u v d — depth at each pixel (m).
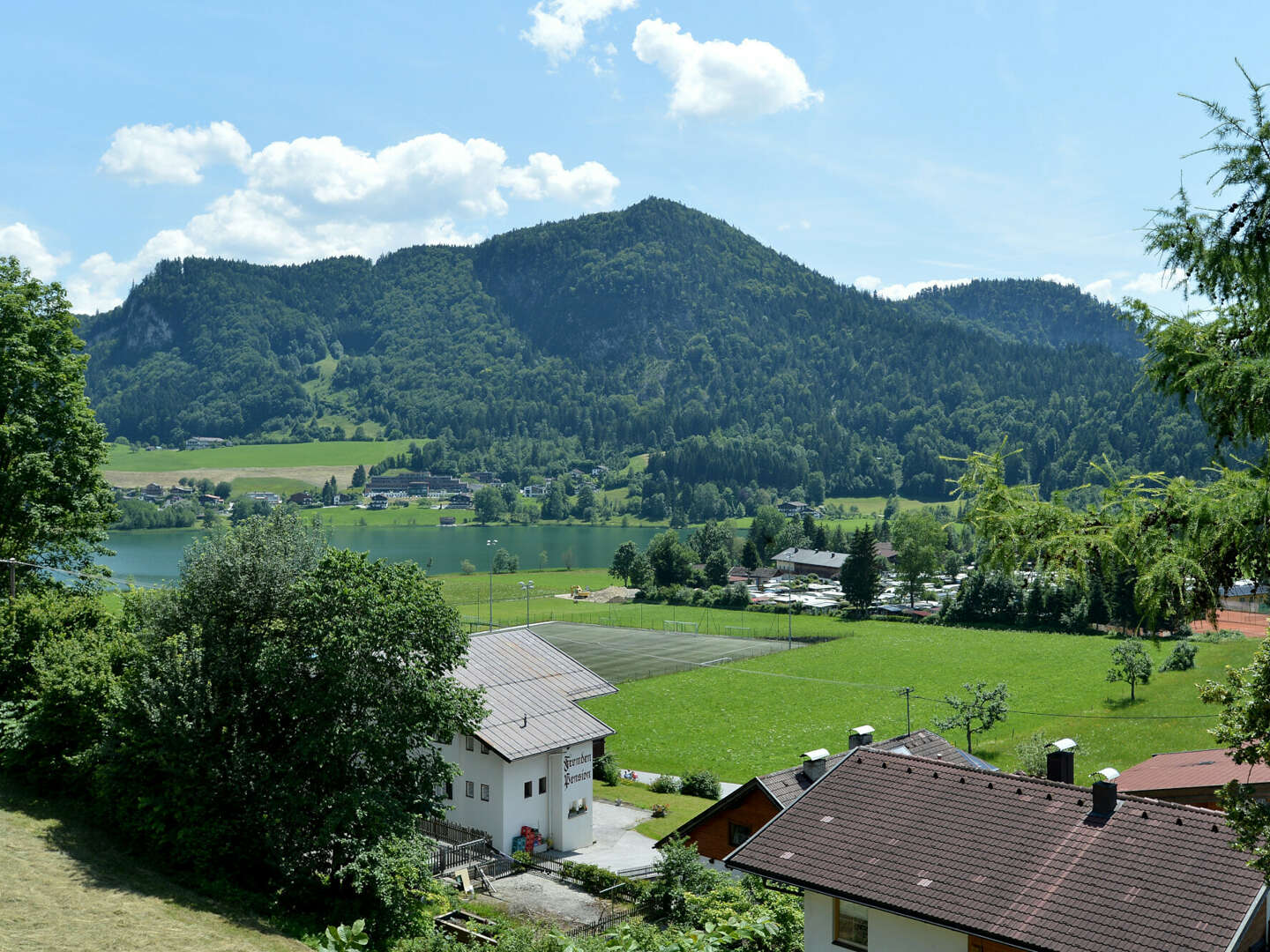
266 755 29.25
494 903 35.25
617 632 125.88
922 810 21.77
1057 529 10.09
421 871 28.86
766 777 34.66
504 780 41.56
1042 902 18.03
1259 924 17.30
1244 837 13.20
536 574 198.12
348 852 27.50
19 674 34.28
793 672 98.19
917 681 92.31
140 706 28.70
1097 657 101.38
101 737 30.28
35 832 28.66
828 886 20.11
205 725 28.89
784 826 22.50
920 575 157.12
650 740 72.19
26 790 32.12
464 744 43.03
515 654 49.56
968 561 178.88
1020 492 10.51
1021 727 72.81
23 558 42.91
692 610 148.25
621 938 15.26
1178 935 16.53
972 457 10.85
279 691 29.64
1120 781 41.38
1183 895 17.34
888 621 134.12
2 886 24.38
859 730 34.53
